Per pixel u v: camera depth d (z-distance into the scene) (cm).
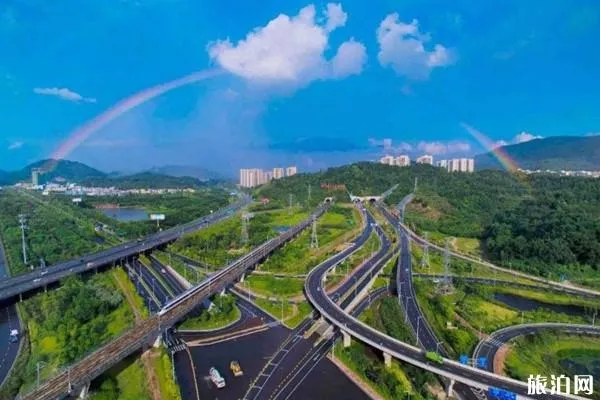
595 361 18725
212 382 15500
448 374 14800
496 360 17412
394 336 18962
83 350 16812
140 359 16488
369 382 15575
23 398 12469
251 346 18550
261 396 14700
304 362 17162
